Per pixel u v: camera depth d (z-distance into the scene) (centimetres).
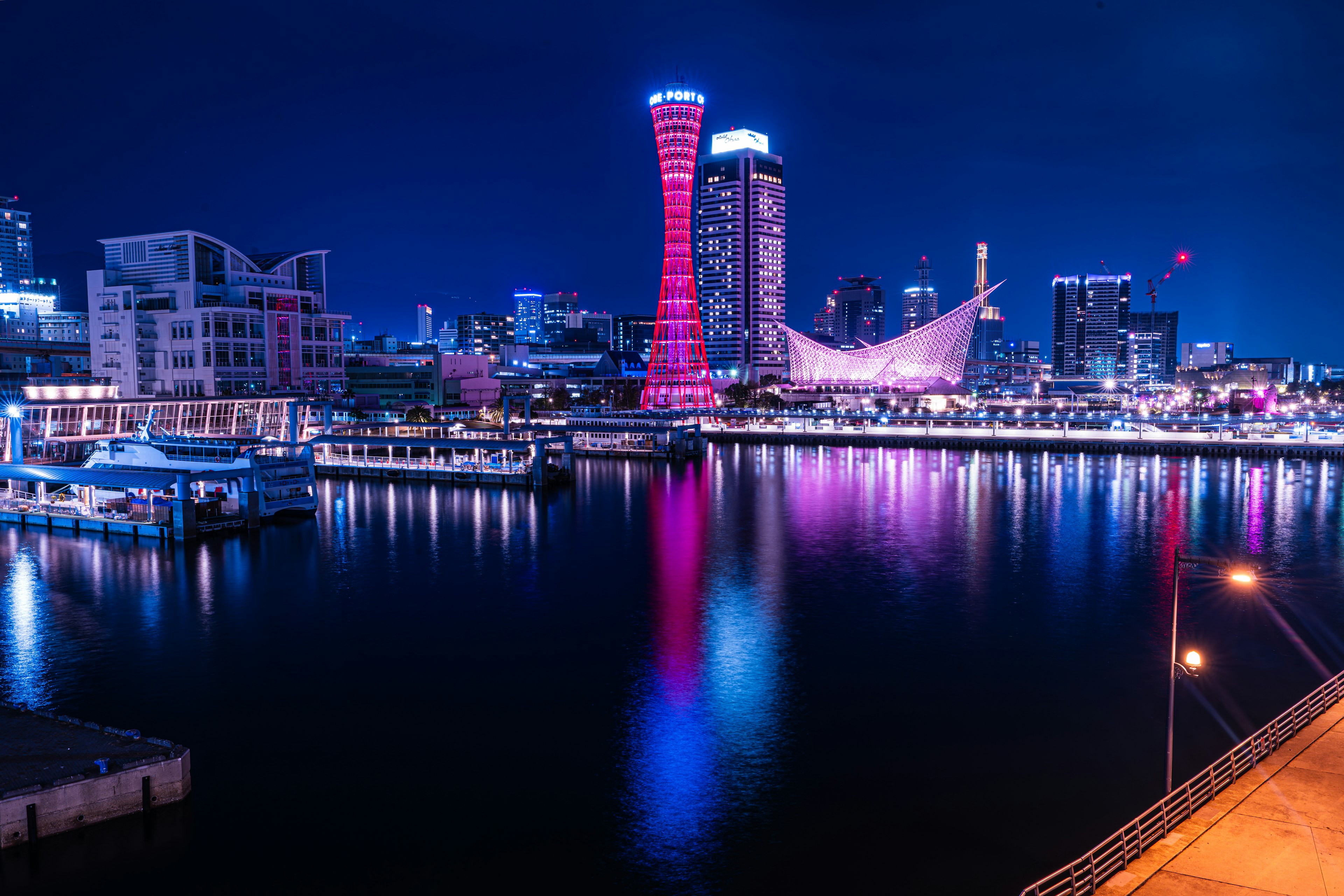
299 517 11769
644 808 4184
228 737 4862
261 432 17525
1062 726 5016
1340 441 19625
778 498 13488
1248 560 9062
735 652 6284
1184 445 19538
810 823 4050
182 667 5944
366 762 4600
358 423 17238
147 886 3550
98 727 4288
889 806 4181
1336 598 7669
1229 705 5294
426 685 5641
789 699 5431
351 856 3778
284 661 6072
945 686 5631
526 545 9981
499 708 5291
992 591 7906
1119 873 2991
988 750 4722
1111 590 7931
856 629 6794
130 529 10381
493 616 7156
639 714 5209
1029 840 3866
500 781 4422
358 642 6488
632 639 6581
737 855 3816
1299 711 4378
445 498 13525
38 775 3784
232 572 8625
